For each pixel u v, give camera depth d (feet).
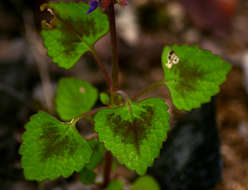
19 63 1.63
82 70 1.69
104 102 1.28
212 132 1.43
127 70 1.75
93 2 1.17
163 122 1.18
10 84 1.59
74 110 1.34
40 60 1.62
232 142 1.55
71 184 1.43
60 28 1.26
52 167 1.16
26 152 1.17
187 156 1.42
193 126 1.43
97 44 1.78
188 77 1.24
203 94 1.23
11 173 1.44
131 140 1.16
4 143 1.47
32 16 1.81
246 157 1.52
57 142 1.18
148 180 1.40
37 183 1.43
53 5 1.25
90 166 1.27
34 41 1.69
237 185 1.47
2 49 1.66
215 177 1.45
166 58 1.25
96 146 1.27
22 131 1.49
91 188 1.39
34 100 1.57
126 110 1.19
